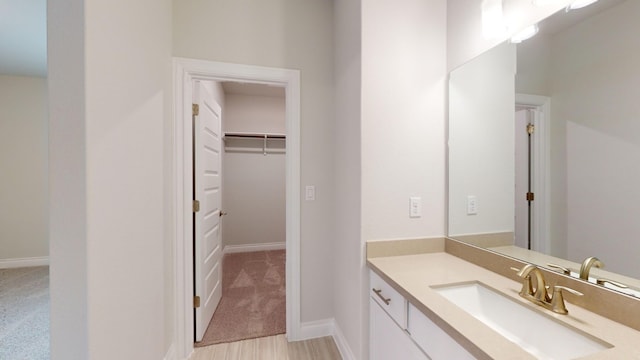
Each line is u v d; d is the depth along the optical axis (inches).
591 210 37.7
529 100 46.2
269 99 172.6
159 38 60.3
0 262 133.9
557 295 35.1
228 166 167.9
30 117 136.9
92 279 36.1
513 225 49.3
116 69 42.4
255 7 74.6
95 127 36.8
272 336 80.8
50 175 34.5
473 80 56.2
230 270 137.1
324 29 79.7
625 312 31.8
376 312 55.4
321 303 80.9
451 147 61.6
